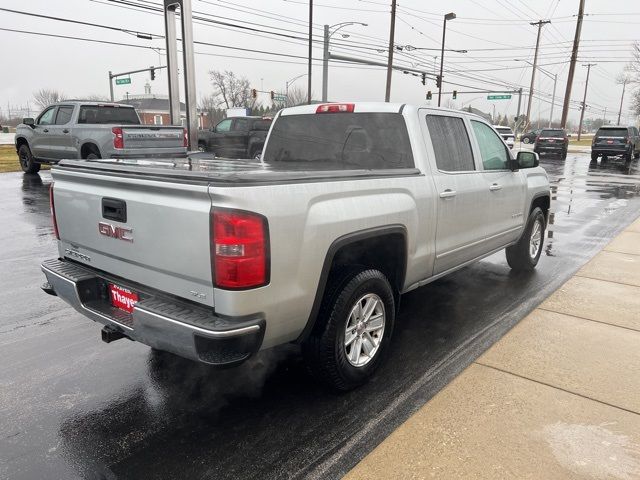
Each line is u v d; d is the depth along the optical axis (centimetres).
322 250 291
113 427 298
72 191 336
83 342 415
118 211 300
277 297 271
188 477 256
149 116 7775
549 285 574
